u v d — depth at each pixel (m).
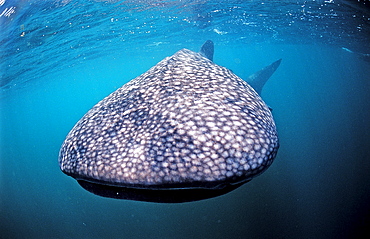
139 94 2.03
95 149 1.74
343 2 6.35
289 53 25.34
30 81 14.60
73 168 1.77
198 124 1.64
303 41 15.32
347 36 10.92
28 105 28.67
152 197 1.65
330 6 6.89
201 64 2.44
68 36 8.84
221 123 1.65
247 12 8.61
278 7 7.82
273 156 1.73
